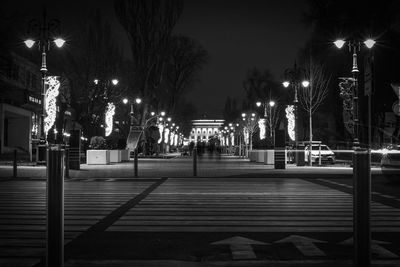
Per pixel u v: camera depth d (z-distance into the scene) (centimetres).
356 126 2792
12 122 5778
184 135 14825
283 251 727
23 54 5378
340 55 4469
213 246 762
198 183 1975
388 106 4322
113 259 678
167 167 3303
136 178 2259
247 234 862
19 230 896
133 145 5081
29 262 656
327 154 3900
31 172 2544
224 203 1298
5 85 4541
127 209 1180
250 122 7256
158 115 6006
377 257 686
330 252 718
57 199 410
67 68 4259
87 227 930
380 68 4284
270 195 1501
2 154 4975
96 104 4334
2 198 1412
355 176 414
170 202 1320
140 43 5331
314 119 5972
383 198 1412
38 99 5844
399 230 898
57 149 412
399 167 1870
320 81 5028
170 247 757
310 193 1563
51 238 408
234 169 3012
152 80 5519
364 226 410
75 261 656
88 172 2666
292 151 4059
